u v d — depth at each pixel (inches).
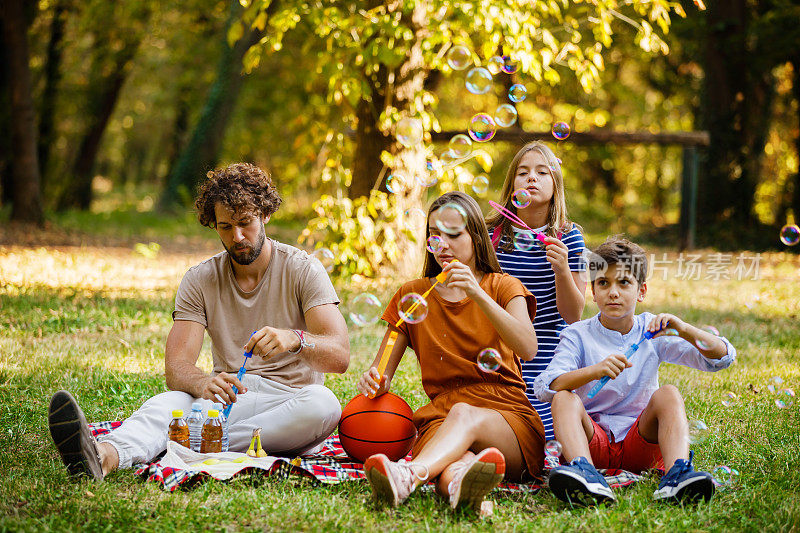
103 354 172.6
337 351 106.3
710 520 86.7
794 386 159.0
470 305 103.8
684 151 402.6
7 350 171.2
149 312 224.4
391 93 276.8
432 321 104.7
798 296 281.4
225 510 86.0
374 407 103.7
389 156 271.3
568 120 647.8
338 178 286.2
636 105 726.5
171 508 86.0
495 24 237.8
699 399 146.6
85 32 637.9
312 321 109.2
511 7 234.8
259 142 737.0
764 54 483.5
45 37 645.3
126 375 153.8
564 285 113.5
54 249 376.2
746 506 91.6
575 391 106.5
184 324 109.4
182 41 680.4
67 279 285.4
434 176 261.6
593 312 238.8
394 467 86.2
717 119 504.4
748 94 503.8
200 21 662.5
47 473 96.8
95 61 661.9
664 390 99.3
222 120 629.0
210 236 501.4
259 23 254.4
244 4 253.6
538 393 103.3
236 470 95.7
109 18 629.9
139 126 1011.3
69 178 668.7
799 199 526.3
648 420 100.2
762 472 105.0
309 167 700.0
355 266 277.3
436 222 104.6
